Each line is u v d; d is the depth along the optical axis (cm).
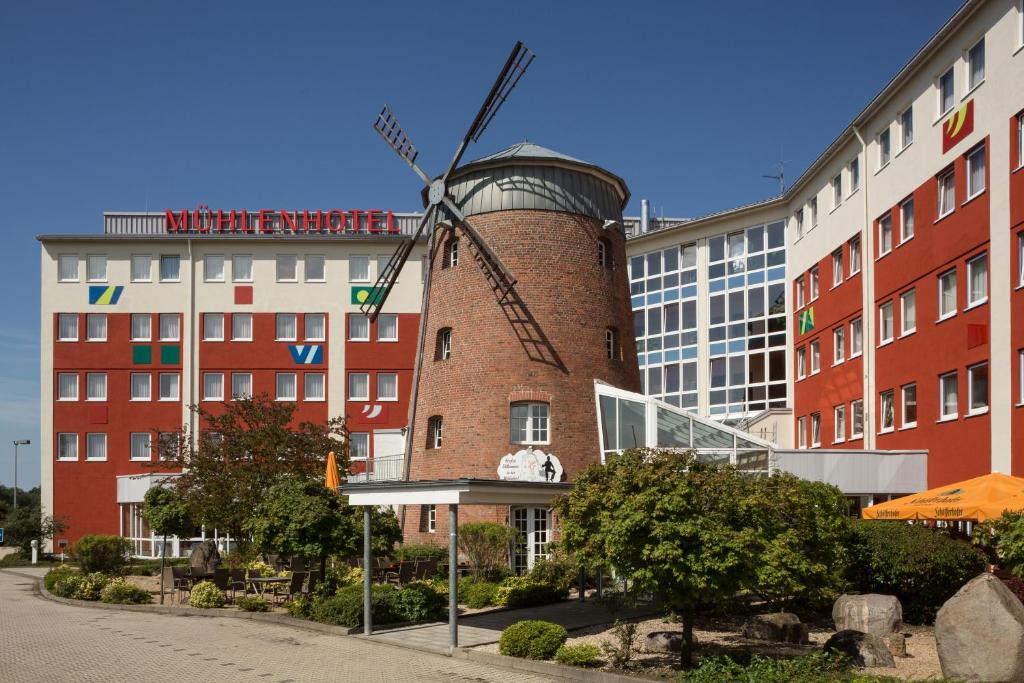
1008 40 2572
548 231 3206
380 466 3862
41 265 5403
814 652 1467
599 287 3272
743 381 4584
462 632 1898
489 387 3103
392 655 1666
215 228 5547
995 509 1770
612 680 1391
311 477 2589
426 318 3403
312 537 2136
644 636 1761
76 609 2434
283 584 2659
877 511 2102
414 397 3384
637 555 1398
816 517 1574
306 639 1855
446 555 2855
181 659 1612
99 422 5309
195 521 2922
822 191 4025
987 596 1297
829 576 1650
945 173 2955
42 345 5350
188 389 5328
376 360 5397
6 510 7294
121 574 3256
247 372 5375
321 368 5388
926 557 1928
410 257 5466
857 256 3650
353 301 5428
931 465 2969
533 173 3256
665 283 5016
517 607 2269
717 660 1412
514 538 2770
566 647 1533
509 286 3109
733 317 4662
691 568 1355
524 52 3142
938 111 3008
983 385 2703
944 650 1316
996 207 2606
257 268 5438
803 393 4200
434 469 3189
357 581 2481
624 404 2891
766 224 4562
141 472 5275
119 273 5409
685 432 2784
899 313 3241
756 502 1407
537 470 2967
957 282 2831
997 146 2611
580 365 3150
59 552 5184
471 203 3288
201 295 5403
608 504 1424
